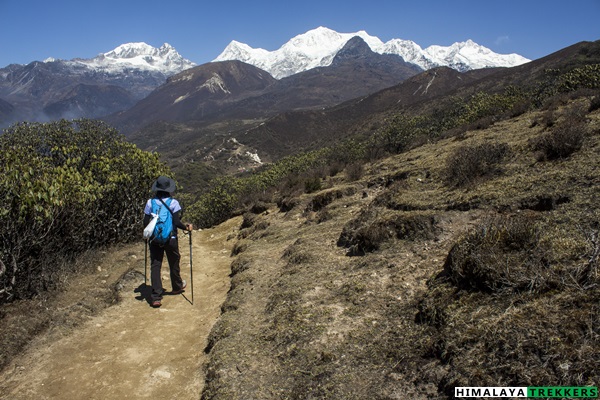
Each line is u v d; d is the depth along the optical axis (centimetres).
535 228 440
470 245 440
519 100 2117
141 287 725
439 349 349
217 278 818
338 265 632
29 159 841
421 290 464
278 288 604
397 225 648
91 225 906
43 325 541
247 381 393
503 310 353
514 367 292
